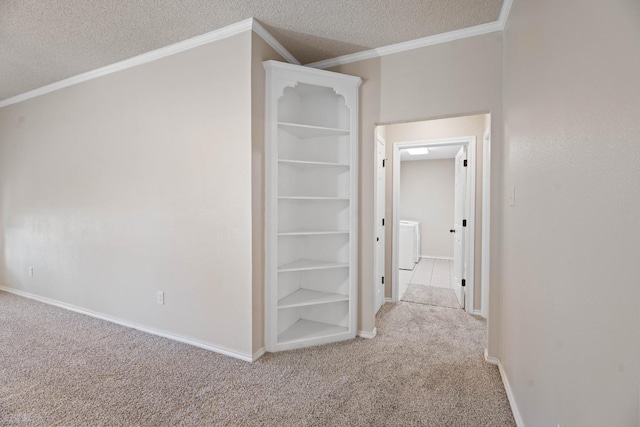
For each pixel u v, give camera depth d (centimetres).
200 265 252
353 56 270
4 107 389
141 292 284
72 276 333
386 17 216
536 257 139
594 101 90
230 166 236
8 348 249
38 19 219
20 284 387
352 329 271
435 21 220
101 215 306
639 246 69
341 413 174
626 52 74
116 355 239
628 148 73
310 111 292
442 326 300
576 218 100
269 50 247
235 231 236
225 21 223
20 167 376
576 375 99
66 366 222
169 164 264
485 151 317
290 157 279
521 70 170
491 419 170
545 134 130
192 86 251
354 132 265
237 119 232
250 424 166
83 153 317
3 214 399
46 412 173
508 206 198
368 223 271
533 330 142
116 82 291
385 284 380
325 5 203
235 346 238
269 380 206
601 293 85
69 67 296
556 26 119
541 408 130
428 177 686
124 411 174
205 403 182
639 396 68
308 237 296
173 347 253
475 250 333
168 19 220
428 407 179
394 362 230
